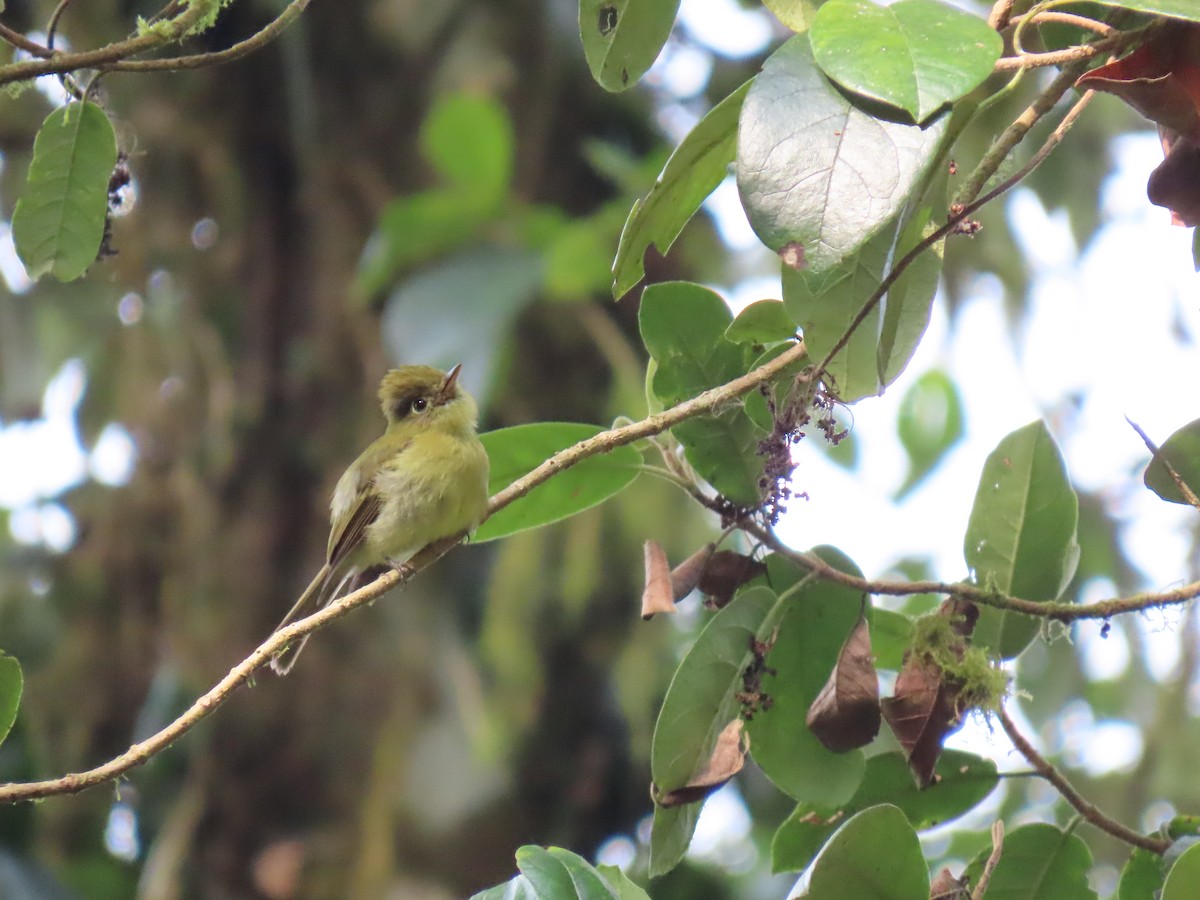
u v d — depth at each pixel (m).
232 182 12.23
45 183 5.00
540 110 12.44
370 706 11.50
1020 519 5.26
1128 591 11.45
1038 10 4.34
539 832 11.57
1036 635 5.22
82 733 11.92
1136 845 5.04
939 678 4.99
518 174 12.34
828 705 4.93
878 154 3.69
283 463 12.09
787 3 4.85
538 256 10.73
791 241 3.67
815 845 5.49
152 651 12.09
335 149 12.32
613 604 11.39
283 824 11.30
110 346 12.52
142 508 12.14
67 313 12.20
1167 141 4.77
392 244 10.89
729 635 5.13
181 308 12.34
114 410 12.77
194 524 11.98
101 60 4.55
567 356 11.98
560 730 11.68
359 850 11.13
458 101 10.44
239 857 11.21
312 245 12.28
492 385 10.29
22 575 12.33
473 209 10.80
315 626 4.85
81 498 12.55
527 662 11.18
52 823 11.53
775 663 5.19
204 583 11.84
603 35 5.04
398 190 12.38
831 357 4.41
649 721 11.05
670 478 5.48
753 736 5.17
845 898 4.37
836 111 3.75
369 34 12.35
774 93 3.80
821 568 5.11
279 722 11.48
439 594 11.87
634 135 12.83
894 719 5.01
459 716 11.38
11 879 9.28
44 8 10.12
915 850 4.33
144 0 10.27
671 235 4.84
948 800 5.37
